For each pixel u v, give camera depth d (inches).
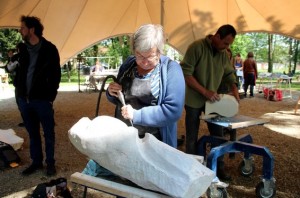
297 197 127.3
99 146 52.0
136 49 60.6
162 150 53.4
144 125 63.4
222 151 120.4
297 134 235.0
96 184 55.3
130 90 67.9
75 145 54.1
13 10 195.6
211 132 139.4
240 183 139.1
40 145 145.9
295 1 172.6
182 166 51.4
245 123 118.9
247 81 462.0
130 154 51.9
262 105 384.2
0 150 155.9
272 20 197.3
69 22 219.5
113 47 925.8
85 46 245.1
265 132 240.5
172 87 64.2
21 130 233.1
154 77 65.9
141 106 67.8
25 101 132.8
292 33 198.5
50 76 130.8
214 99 124.6
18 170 150.8
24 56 129.6
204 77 126.6
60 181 120.2
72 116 295.1
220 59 129.4
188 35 247.0
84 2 207.5
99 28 236.1
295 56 1083.9
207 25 231.8
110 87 68.6
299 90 573.3
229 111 125.5
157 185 50.5
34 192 115.1
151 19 245.9
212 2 210.4
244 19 211.2
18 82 132.6
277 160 173.3
